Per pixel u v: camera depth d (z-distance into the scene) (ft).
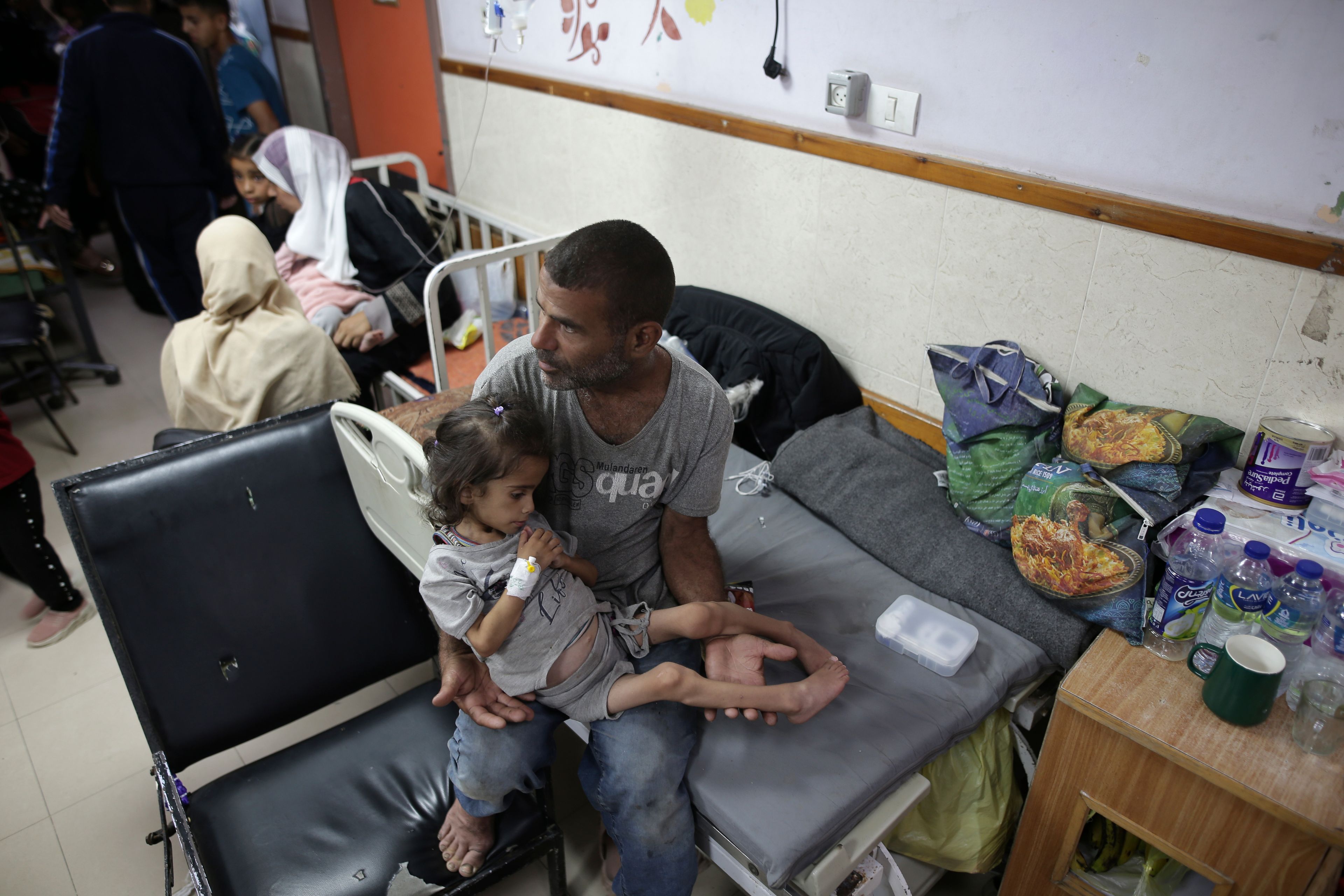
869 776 4.39
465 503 4.13
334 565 5.71
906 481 6.26
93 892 5.68
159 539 5.20
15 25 13.82
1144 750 4.17
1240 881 4.05
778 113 6.98
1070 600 5.03
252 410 7.66
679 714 4.57
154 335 13.00
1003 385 5.76
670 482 4.80
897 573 5.92
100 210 15.56
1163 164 5.04
